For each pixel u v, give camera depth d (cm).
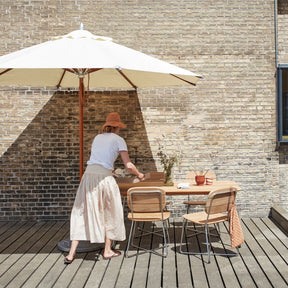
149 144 630
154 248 479
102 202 425
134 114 630
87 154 632
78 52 397
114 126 450
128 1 632
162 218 443
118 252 457
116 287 362
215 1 631
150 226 588
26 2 629
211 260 432
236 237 442
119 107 630
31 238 532
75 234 428
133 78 530
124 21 631
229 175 632
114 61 383
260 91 630
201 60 630
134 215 464
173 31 630
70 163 632
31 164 632
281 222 571
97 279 381
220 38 630
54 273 398
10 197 633
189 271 400
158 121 631
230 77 630
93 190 424
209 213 426
